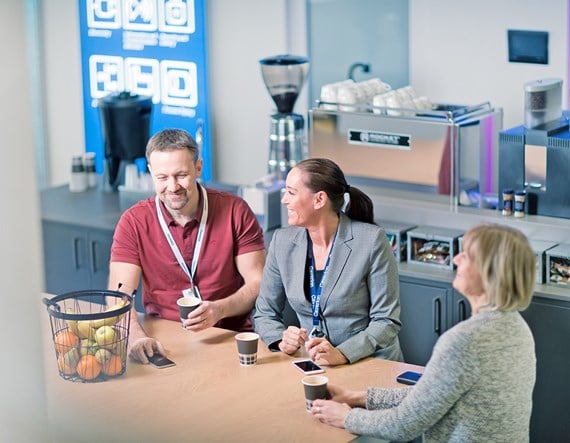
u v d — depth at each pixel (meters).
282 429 2.57
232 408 2.71
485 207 4.35
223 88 5.73
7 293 1.92
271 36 5.49
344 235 3.17
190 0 5.63
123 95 5.31
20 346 1.95
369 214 3.26
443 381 2.33
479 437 2.35
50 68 6.33
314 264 3.23
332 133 4.50
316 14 5.36
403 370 2.95
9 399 1.95
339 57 5.35
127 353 3.11
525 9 4.69
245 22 5.56
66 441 2.50
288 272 3.25
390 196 4.42
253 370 2.98
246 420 2.63
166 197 3.39
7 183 1.88
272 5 5.44
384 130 4.36
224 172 5.88
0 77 1.85
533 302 3.82
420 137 4.27
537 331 3.84
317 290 3.21
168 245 3.52
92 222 4.93
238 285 3.61
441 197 4.29
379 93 4.64
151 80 5.89
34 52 6.32
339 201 3.16
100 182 5.73
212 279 3.54
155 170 3.37
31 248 1.93
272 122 4.86
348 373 2.94
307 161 3.16
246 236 3.56
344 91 4.52
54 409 2.71
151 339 3.13
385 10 5.13
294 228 3.29
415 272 4.11
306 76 4.86
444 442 2.40
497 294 2.30
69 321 2.91
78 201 5.32
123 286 3.45
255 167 5.75
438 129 4.22
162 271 3.55
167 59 5.80
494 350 2.31
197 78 5.71
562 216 4.04
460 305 4.01
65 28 6.19
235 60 5.65
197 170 3.48
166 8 5.73
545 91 4.00
